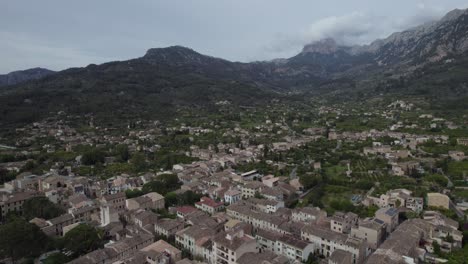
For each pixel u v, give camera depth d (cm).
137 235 13525
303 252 12325
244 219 16238
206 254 12569
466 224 14900
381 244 12794
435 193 17800
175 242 14000
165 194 19788
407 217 16250
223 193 19762
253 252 11875
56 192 18900
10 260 12481
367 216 16612
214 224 14850
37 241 12762
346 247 12575
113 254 12144
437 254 12812
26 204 17162
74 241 12975
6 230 12281
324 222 15350
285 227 14662
